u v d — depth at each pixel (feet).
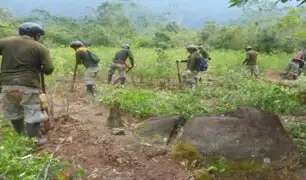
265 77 59.82
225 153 17.21
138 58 54.65
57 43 93.04
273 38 101.45
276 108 28.50
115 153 17.80
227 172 16.61
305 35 41.37
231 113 19.29
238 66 58.95
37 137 19.16
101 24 138.31
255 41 103.65
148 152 18.02
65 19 135.44
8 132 18.75
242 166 16.81
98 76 49.73
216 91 35.63
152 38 117.50
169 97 28.63
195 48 41.52
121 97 29.17
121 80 43.83
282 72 63.00
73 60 45.57
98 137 19.94
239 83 38.34
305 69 55.42
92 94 34.01
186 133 18.44
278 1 25.68
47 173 13.05
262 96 29.43
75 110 27.71
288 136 18.61
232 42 107.04
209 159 17.15
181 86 43.75
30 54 18.60
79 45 35.45
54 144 19.27
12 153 15.11
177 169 16.85
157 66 46.91
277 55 86.33
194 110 26.03
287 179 16.74
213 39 109.40
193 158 17.34
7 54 18.63
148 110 25.84
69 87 37.91
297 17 38.04
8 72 18.58
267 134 18.04
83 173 15.40
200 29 121.70
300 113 28.43
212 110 26.35
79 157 17.60
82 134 20.54
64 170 15.89
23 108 18.95
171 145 19.49
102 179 15.97
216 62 63.41
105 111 27.96
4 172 12.59
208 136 17.85
